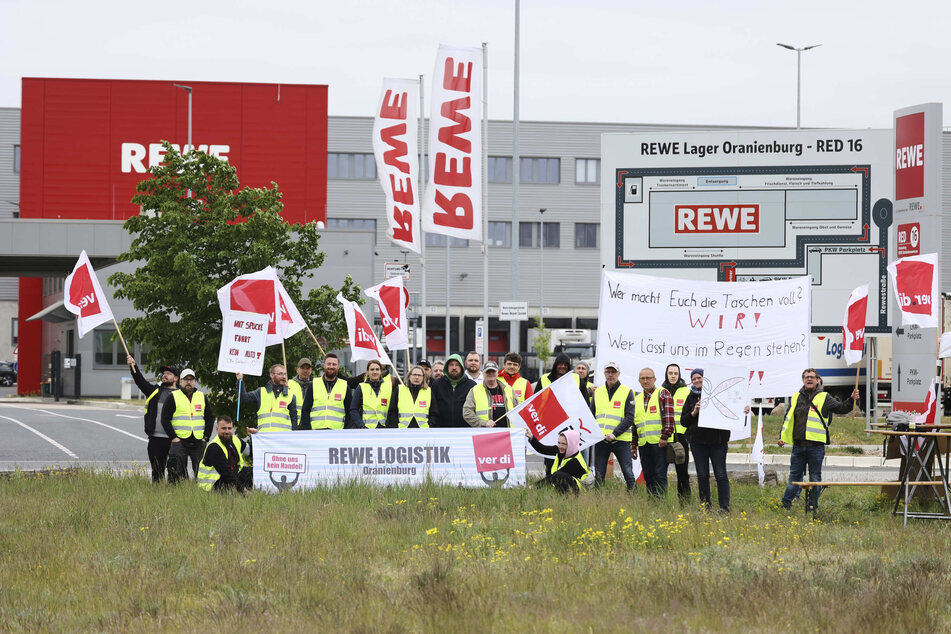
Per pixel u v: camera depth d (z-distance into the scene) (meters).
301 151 154.00
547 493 38.69
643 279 48.81
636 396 40.94
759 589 23.70
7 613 22.25
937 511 39.09
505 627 20.62
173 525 33.31
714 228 65.50
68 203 153.50
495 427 41.88
